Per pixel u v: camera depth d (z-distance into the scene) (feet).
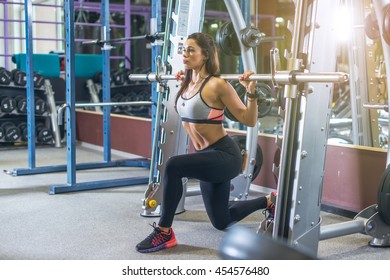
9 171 18.28
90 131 24.03
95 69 27.43
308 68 8.27
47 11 31.86
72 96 15.08
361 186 12.60
